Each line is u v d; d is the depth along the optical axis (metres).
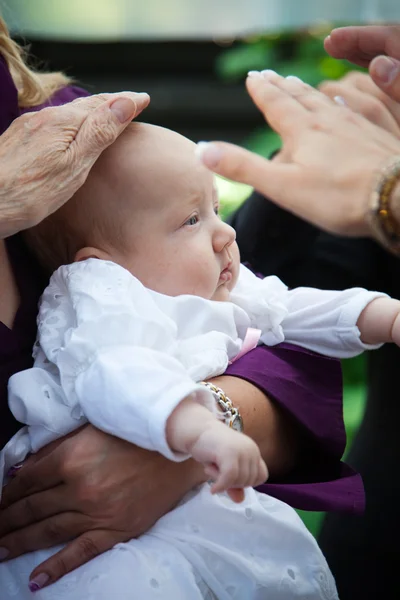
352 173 1.32
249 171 1.38
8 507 1.63
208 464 1.41
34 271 1.84
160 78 5.05
